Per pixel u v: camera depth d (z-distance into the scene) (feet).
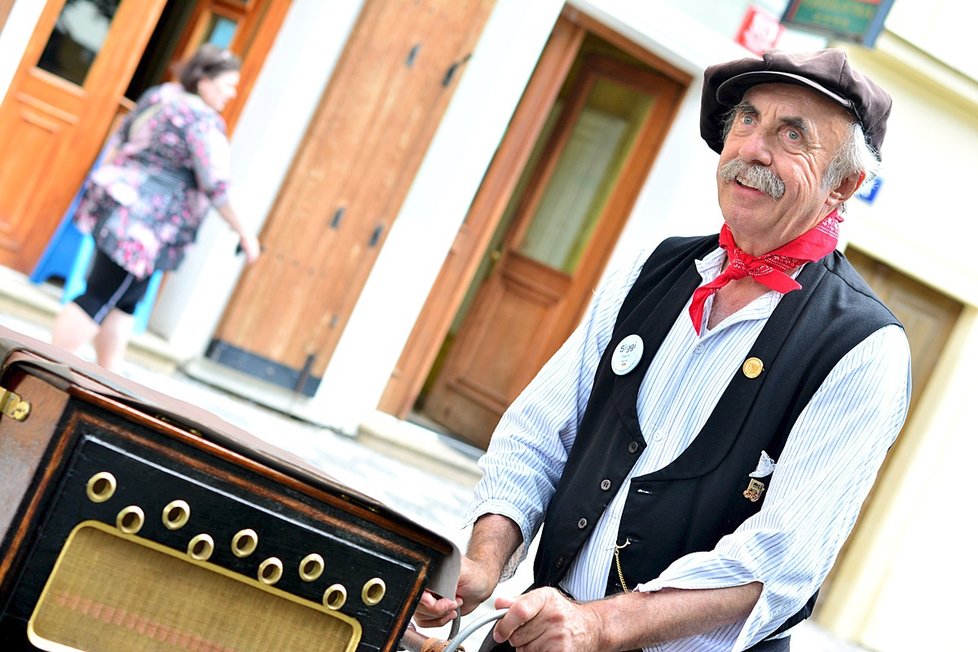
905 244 27.76
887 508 28.96
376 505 4.63
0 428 4.34
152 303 23.24
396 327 24.34
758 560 5.76
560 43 25.77
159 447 4.22
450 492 23.85
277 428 22.18
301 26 23.29
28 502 4.07
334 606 4.62
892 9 25.61
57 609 4.19
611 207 27.48
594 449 6.43
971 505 29.30
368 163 23.80
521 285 28.84
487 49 24.04
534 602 5.46
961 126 27.73
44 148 22.89
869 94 5.98
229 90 18.42
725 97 6.35
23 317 21.29
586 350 6.86
